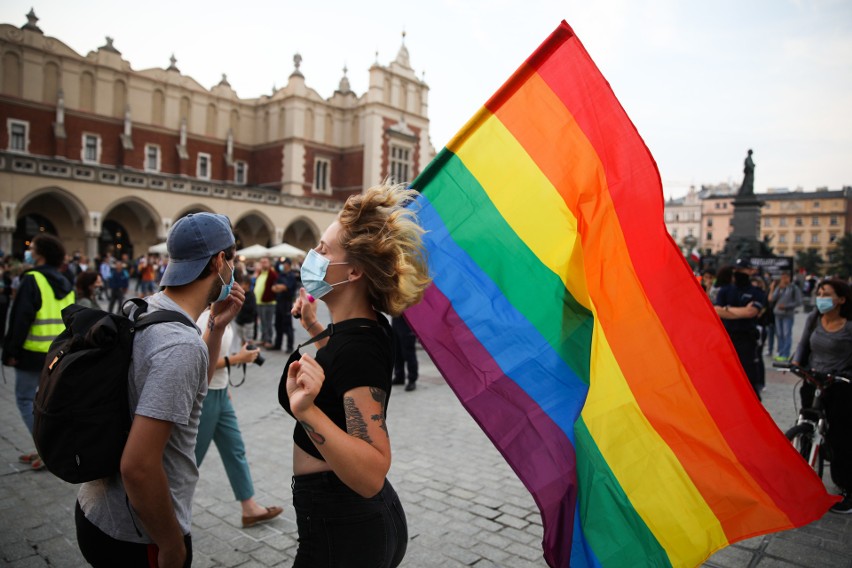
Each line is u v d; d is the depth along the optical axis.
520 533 3.63
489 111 2.57
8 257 16.19
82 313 1.72
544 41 2.49
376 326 1.71
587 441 2.15
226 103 40.75
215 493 4.20
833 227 91.88
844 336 4.28
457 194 2.54
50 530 3.56
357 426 1.50
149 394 1.56
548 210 2.43
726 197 97.88
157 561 1.71
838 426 4.09
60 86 32.81
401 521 1.76
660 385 2.27
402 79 42.03
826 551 3.45
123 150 35.19
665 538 2.15
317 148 40.81
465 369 2.32
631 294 2.31
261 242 39.25
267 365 9.58
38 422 1.57
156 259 25.67
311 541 1.64
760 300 5.76
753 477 2.23
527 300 2.38
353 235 1.72
